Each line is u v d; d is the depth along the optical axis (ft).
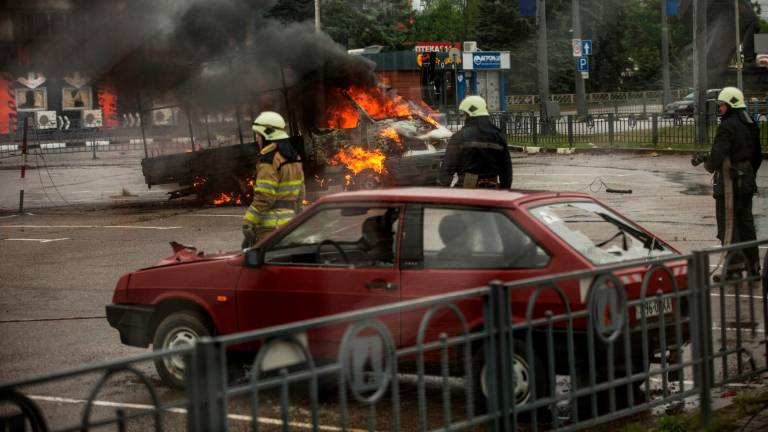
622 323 17.69
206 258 23.86
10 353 27.55
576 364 18.33
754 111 107.45
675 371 19.58
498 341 15.51
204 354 12.08
